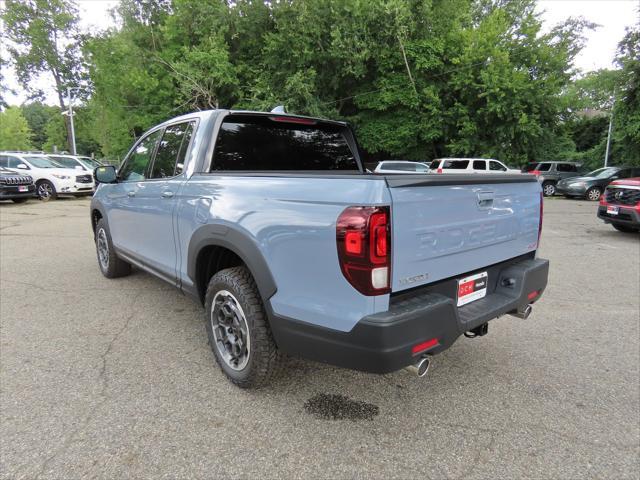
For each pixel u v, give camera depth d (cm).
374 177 197
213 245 284
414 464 215
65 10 3566
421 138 2267
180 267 332
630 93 1938
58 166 1617
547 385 295
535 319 421
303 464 214
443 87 2192
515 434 241
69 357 325
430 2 2141
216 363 318
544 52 2142
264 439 233
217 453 221
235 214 257
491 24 2145
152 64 2416
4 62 3562
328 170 400
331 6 2064
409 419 254
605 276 585
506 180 274
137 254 417
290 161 373
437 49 2112
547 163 2084
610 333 387
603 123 3195
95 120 3778
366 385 292
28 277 543
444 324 217
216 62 2236
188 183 315
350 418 254
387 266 199
